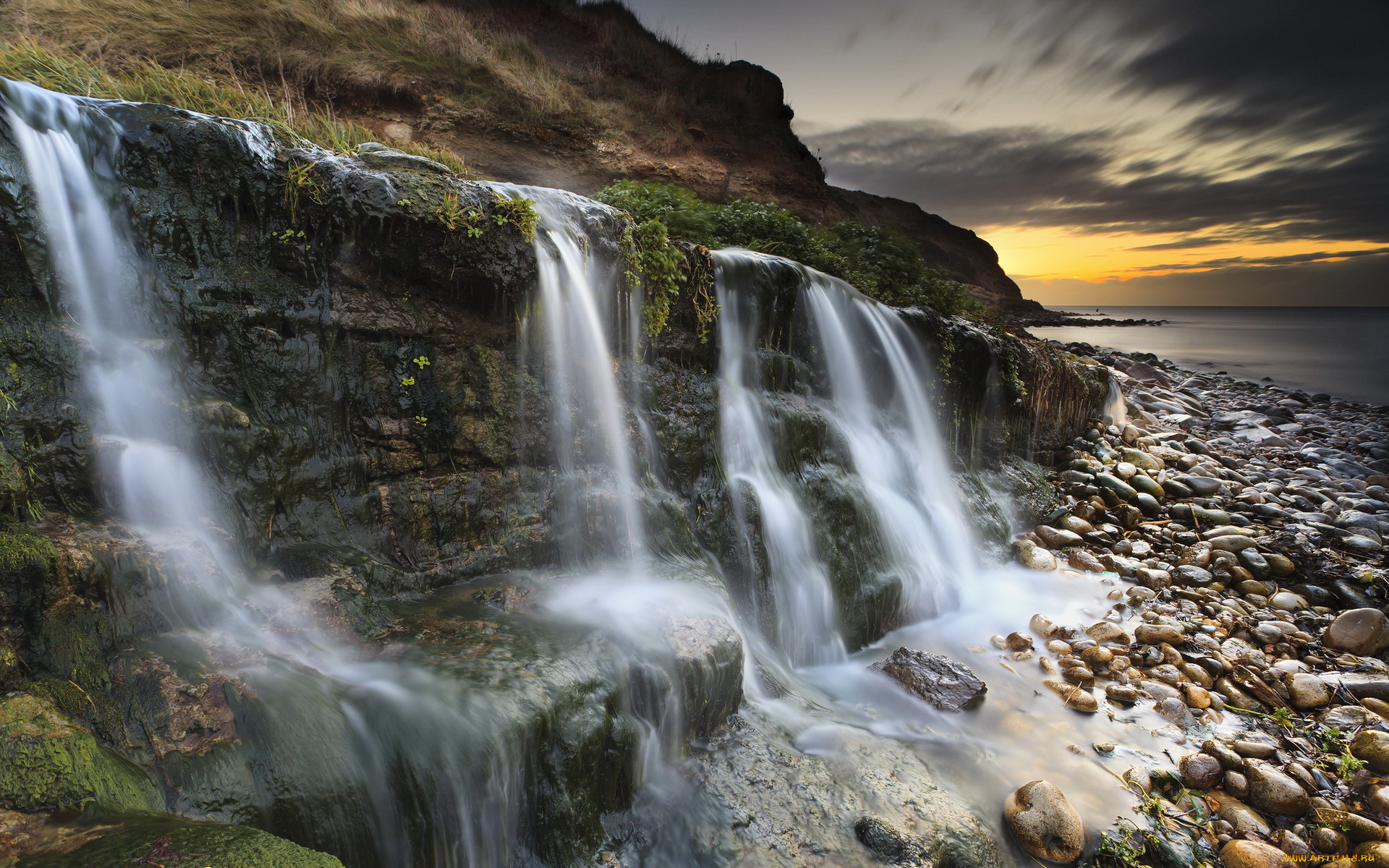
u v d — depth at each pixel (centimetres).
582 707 343
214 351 384
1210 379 2194
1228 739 503
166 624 306
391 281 432
